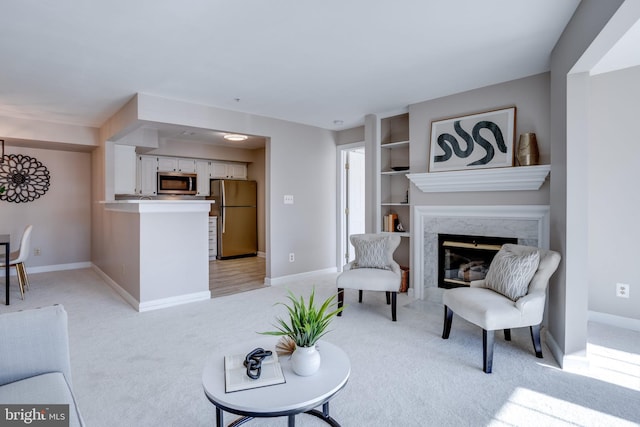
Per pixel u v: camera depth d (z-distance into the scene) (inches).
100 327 127.1
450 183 148.4
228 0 80.4
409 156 170.6
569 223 96.0
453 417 73.4
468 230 147.6
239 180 295.7
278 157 196.9
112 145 204.1
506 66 121.5
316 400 54.1
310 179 213.8
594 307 130.6
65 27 93.0
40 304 157.1
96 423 71.4
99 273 219.5
